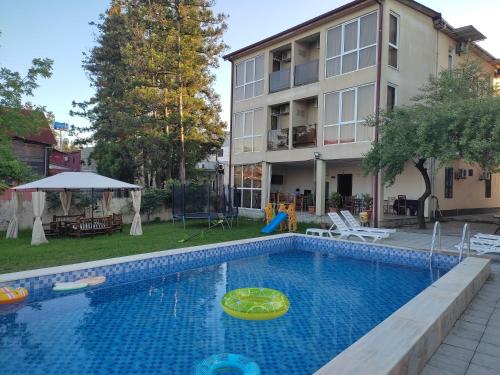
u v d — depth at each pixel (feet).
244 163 61.36
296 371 12.19
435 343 11.19
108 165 76.23
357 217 47.11
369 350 8.87
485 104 30.09
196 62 70.90
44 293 19.22
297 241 35.17
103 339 14.49
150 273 23.61
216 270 26.16
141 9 70.38
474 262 20.49
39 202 32.24
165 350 13.58
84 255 26.14
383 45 41.39
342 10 44.91
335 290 21.62
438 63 49.75
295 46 53.57
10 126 34.42
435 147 32.45
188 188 49.01
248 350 13.69
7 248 29.35
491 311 14.93
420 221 40.04
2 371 11.95
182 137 72.64
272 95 56.34
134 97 69.05
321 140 48.47
